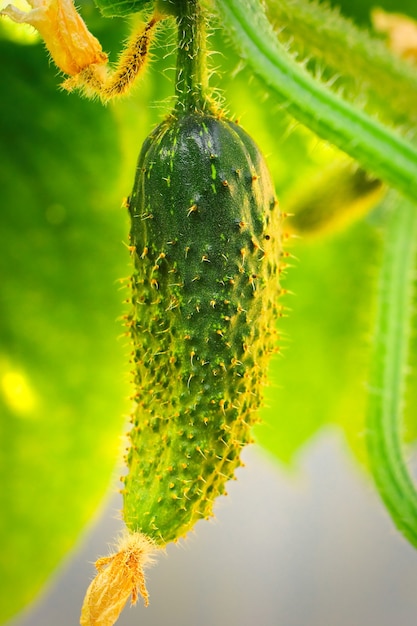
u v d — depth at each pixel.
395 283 0.36
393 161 0.31
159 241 0.30
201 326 0.30
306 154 0.42
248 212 0.30
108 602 0.30
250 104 0.41
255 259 0.31
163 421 0.31
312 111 0.31
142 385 0.32
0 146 0.42
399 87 0.35
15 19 0.30
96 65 0.30
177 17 0.30
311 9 0.35
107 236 0.44
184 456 0.31
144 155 0.31
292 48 0.36
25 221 0.44
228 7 0.31
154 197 0.30
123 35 0.38
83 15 0.37
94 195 0.43
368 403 0.36
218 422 0.31
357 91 0.39
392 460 0.35
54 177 0.43
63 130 0.42
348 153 0.31
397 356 0.36
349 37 0.35
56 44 0.30
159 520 0.31
